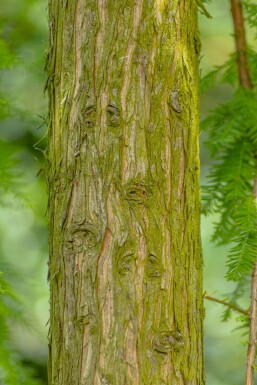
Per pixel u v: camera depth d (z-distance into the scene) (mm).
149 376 1832
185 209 1891
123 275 1837
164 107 1879
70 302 1861
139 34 1876
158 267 1852
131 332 1831
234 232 2252
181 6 1922
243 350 4215
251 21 2357
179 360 1858
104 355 1831
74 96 1886
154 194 1859
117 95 1863
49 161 1931
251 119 2277
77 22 1897
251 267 2090
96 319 1837
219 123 2338
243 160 2293
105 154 1855
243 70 2375
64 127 1895
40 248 4094
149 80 1873
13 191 2561
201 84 2416
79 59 1889
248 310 2143
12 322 2814
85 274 1848
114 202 1848
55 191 1901
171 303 1858
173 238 1870
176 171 1883
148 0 1885
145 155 1859
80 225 1854
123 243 1839
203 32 4188
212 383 4184
